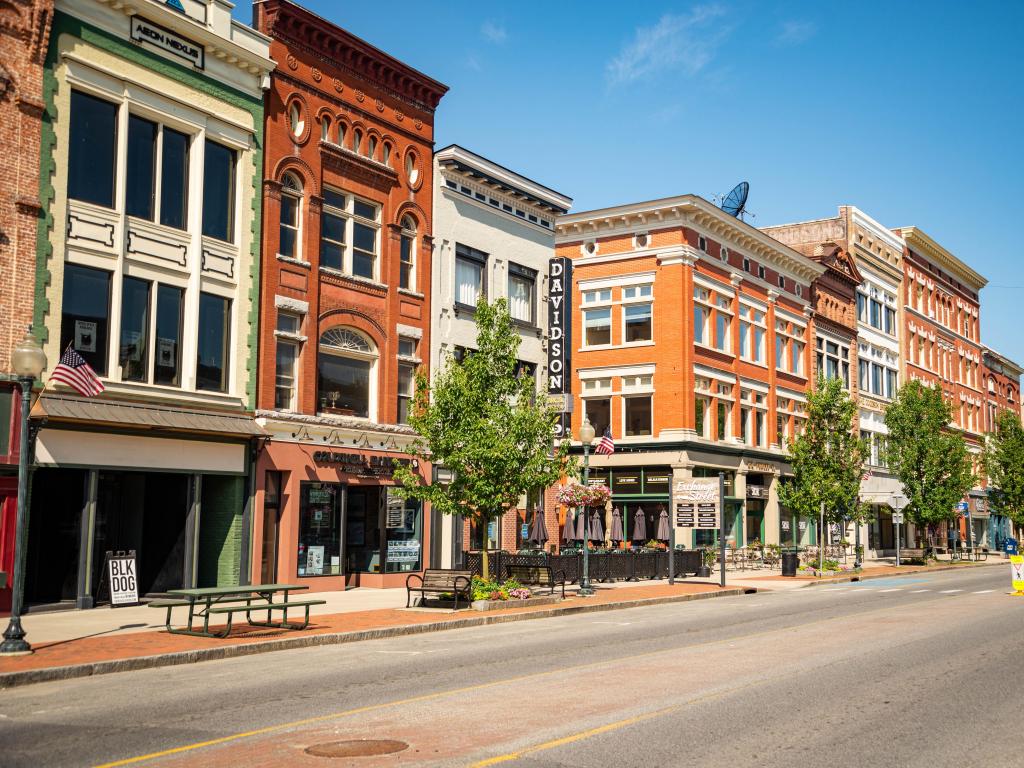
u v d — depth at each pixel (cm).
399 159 2981
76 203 2077
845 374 5750
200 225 2338
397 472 2370
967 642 1650
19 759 800
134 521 2333
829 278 5612
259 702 1067
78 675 1270
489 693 1121
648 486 4209
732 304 4622
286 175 2634
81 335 2084
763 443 4841
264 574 2473
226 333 2427
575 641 1684
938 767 789
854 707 1045
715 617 2177
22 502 1420
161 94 2261
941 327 7306
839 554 4962
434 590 2156
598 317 4466
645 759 803
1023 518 6378
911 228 6681
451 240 3167
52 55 2045
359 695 1111
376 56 2869
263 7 2603
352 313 2775
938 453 5197
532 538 3103
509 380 2391
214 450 2325
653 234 4325
